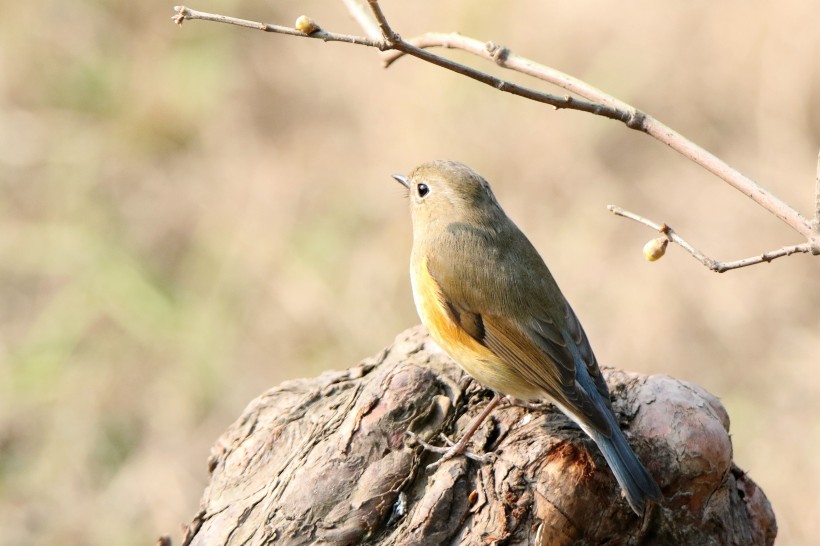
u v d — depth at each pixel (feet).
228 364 43.01
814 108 48.78
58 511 39.45
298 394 23.73
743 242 45.34
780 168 47.06
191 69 54.03
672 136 19.69
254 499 21.27
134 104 53.26
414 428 21.43
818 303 43.62
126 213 49.14
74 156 51.24
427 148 49.06
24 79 53.93
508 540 19.92
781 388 41.55
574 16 52.49
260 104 53.16
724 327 43.16
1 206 49.14
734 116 49.49
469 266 24.38
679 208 46.83
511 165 48.44
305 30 18.86
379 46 18.85
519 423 21.85
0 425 41.55
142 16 56.29
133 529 39.04
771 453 39.68
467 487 20.58
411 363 22.76
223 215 48.47
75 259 46.75
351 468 20.98
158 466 40.37
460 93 50.42
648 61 51.11
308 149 50.85
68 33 55.47
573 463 20.34
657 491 19.81
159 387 42.65
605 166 48.60
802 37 49.57
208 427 41.65
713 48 50.93
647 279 44.60
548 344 23.57
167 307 44.88
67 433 41.29
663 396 21.77
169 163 51.47
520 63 21.35
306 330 43.73
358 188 48.47
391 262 44.91
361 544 20.47
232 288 45.37
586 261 45.60
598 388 22.03
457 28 52.75
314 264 45.75
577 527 20.18
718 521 21.21
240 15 56.13
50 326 44.45
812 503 38.04
